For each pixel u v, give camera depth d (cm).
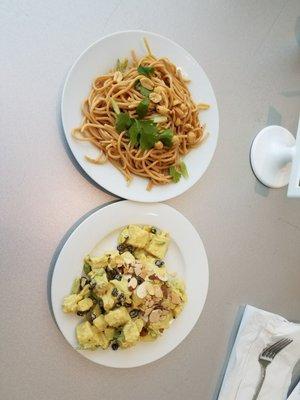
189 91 92
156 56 87
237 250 106
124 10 88
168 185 88
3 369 76
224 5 102
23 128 76
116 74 82
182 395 97
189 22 97
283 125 115
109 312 77
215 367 102
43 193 79
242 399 102
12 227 76
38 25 78
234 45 105
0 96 74
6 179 75
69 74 76
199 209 99
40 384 79
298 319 117
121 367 83
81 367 83
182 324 91
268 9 110
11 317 76
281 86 113
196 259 93
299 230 117
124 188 82
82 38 83
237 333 105
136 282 80
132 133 81
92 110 79
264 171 108
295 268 117
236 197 105
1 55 75
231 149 105
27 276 77
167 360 94
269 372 106
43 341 79
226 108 104
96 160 79
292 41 115
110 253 81
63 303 77
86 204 83
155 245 87
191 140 89
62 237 81
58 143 80
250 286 109
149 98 83
